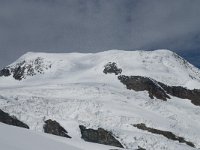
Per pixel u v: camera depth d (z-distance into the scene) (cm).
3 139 2473
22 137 2717
